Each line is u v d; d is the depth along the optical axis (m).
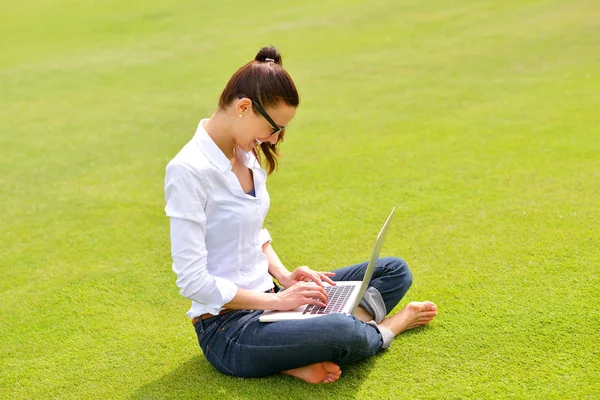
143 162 6.05
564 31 9.86
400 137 6.08
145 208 4.96
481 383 2.57
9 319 3.47
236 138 2.56
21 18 15.56
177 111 7.74
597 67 7.85
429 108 6.93
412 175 5.09
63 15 15.57
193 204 2.49
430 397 2.51
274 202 4.82
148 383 2.78
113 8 16.02
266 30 12.23
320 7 14.07
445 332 2.94
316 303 2.67
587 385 2.50
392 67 8.93
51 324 3.38
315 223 4.39
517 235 3.90
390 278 2.92
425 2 13.41
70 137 7.00
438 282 3.43
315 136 6.35
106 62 10.77
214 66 9.91
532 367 2.64
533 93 7.07
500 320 2.99
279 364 2.60
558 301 3.11
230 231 2.62
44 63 11.01
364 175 5.20
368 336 2.60
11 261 4.20
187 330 3.21
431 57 9.26
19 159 6.37
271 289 2.80
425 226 4.18
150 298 3.59
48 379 2.89
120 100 8.44
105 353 3.06
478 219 4.19
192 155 2.54
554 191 4.50
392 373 2.68
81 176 5.77
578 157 5.09
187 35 12.51
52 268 4.05
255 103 2.47
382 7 13.29
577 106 6.44
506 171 4.97
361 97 7.63
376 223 4.31
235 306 2.60
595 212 4.11
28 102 8.66
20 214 5.00
